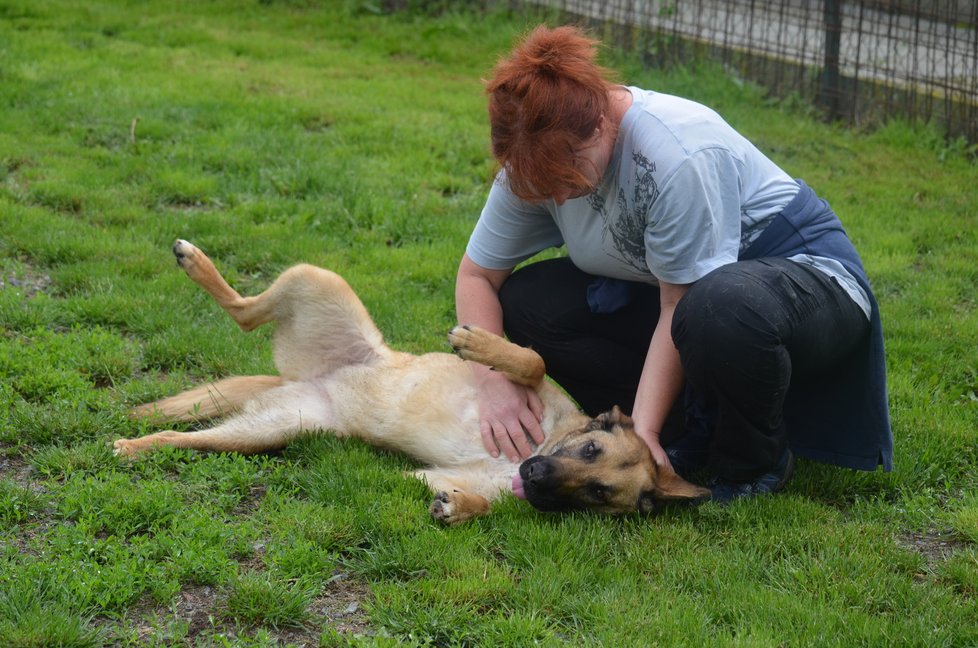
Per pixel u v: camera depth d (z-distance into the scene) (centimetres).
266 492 365
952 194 774
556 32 317
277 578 308
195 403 411
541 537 338
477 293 407
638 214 338
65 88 852
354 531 337
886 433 369
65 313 484
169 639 281
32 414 387
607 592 313
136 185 666
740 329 325
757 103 984
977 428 440
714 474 390
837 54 955
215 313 511
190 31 1102
